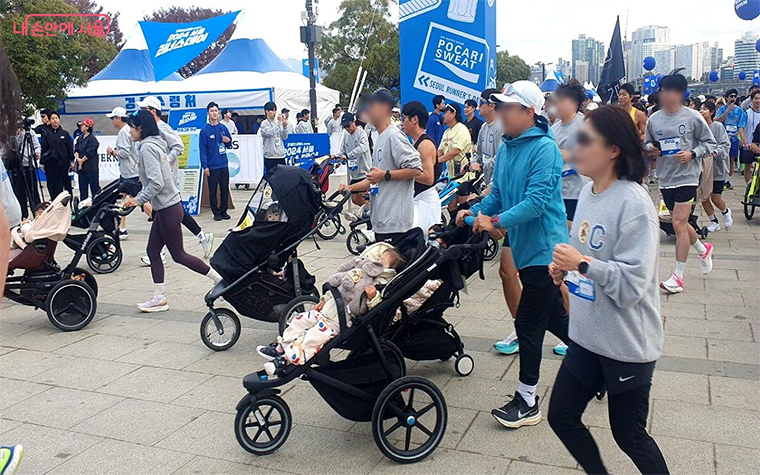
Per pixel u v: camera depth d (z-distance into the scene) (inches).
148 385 188.5
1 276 106.8
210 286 299.9
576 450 114.1
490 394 175.0
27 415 170.4
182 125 800.3
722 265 299.3
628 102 386.9
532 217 146.0
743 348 198.4
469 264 161.3
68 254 382.6
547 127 152.9
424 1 402.9
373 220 210.7
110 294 289.9
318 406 172.2
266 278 212.1
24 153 470.3
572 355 111.9
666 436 147.6
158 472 141.7
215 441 154.9
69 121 884.0
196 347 219.5
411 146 205.2
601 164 104.2
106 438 157.3
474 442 150.3
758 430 149.3
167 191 249.4
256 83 794.8
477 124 408.2
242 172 622.2
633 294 99.3
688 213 255.3
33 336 234.8
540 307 152.3
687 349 198.8
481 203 167.9
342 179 658.8
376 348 148.7
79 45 778.2
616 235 102.4
